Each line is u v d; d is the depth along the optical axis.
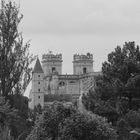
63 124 40.03
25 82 48.59
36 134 40.50
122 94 70.12
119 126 56.41
